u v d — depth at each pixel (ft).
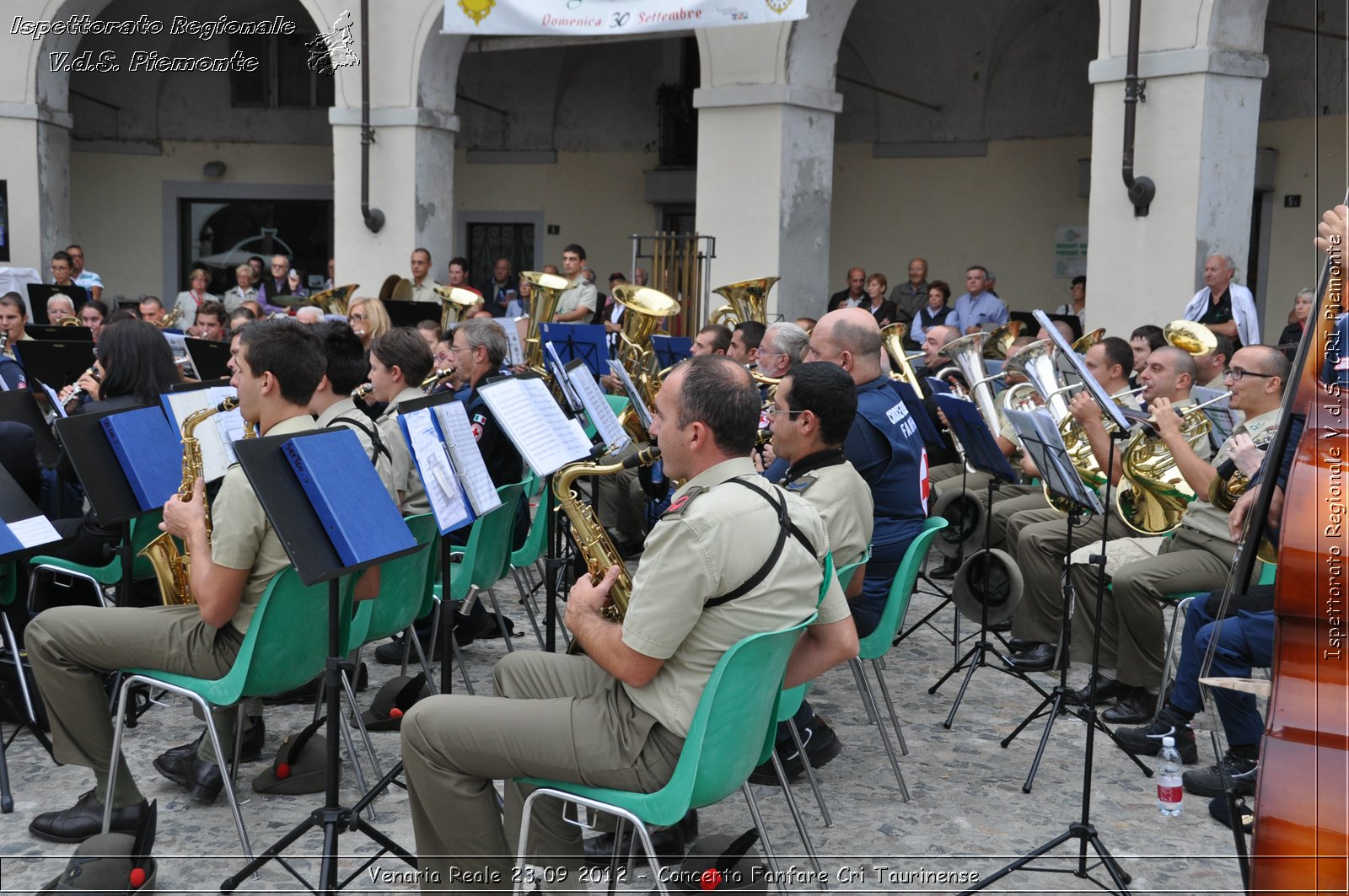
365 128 36.32
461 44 37.06
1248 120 26.37
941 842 11.21
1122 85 26.68
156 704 14.33
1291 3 36.83
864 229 47.29
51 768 12.46
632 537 22.61
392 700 13.83
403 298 31.37
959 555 19.35
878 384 13.30
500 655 16.79
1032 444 13.53
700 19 30.22
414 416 10.98
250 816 11.46
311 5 36.63
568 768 8.43
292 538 8.68
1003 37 43.24
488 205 51.67
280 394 10.38
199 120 51.65
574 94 50.26
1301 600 7.23
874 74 46.01
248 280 39.37
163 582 11.30
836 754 13.07
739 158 32.55
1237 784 9.12
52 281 41.14
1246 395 13.25
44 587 14.99
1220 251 26.48
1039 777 12.74
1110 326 27.37
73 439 11.96
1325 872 6.87
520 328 27.07
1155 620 13.87
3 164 40.37
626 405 21.42
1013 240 44.50
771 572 8.31
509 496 14.64
